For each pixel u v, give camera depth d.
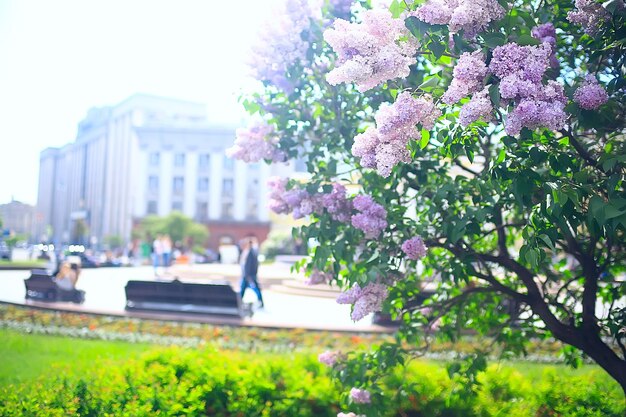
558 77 3.56
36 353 7.98
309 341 9.03
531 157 2.98
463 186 3.78
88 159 105.94
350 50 2.99
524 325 4.86
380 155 2.98
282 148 4.49
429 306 4.54
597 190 2.96
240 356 6.79
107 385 4.74
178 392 4.39
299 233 4.14
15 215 113.25
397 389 4.86
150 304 11.68
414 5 2.95
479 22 2.85
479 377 5.48
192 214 70.94
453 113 3.05
